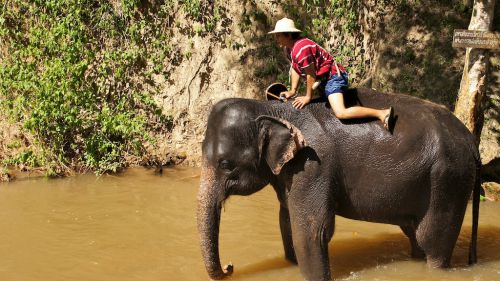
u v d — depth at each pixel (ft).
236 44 34.37
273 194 27.96
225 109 18.19
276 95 19.95
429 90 32.73
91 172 30.91
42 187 28.25
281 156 17.53
